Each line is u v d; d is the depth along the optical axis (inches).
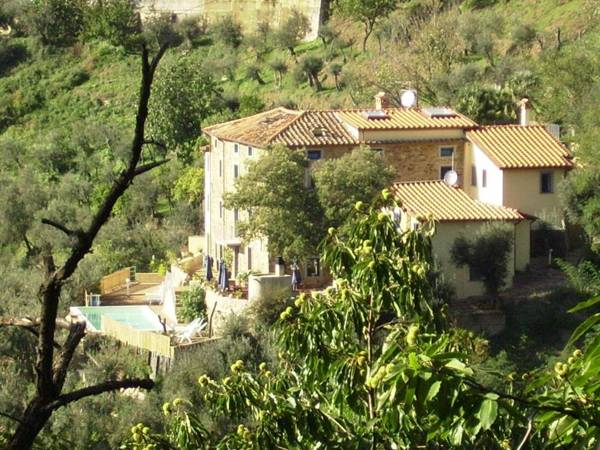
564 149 2731.3
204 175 3380.9
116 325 2285.9
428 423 542.3
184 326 2458.2
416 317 657.6
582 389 379.2
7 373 1454.2
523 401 403.2
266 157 2549.2
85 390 361.7
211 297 2498.8
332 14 5064.0
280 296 2356.1
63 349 361.1
